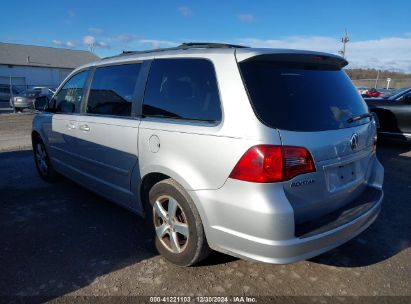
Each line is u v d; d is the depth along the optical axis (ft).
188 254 9.97
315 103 9.37
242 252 8.63
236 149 8.48
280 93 8.94
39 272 10.37
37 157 19.52
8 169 21.76
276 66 9.41
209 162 9.00
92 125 13.51
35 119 18.74
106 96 13.28
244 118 8.50
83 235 12.67
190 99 9.95
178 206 9.96
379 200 10.66
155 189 10.61
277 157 8.14
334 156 9.18
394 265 10.90
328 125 9.27
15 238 12.45
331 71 10.82
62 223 13.66
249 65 9.09
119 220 13.93
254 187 8.22
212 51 9.86
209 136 9.01
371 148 11.27
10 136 36.40
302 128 8.68
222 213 8.79
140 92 11.59
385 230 13.28
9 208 15.17
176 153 9.84
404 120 26.91
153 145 10.57
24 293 9.41
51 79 163.22
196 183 9.25
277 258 8.18
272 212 8.02
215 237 9.09
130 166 11.72
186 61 10.40
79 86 15.15
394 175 20.31
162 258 11.08
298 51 9.73
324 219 9.11
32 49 169.27
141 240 12.28
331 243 8.80
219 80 9.25
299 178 8.43
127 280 9.97
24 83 155.43
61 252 11.49
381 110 27.91
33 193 17.11
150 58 11.69
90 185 14.66
